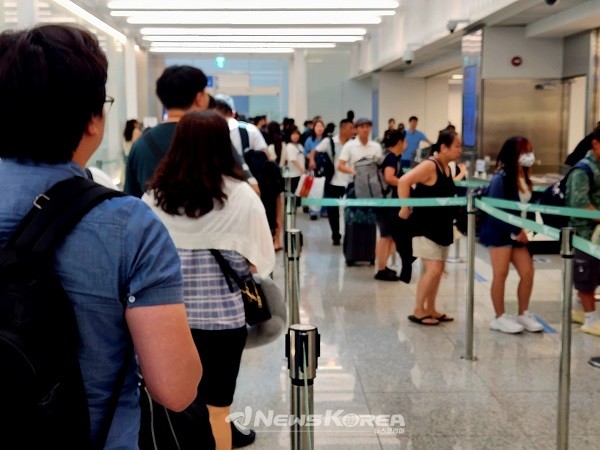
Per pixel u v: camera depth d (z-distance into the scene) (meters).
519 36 10.86
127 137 12.22
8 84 1.22
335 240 9.95
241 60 27.39
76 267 1.21
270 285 3.06
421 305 5.98
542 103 11.02
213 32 16.56
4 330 1.07
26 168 1.27
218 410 2.97
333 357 5.14
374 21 15.00
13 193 1.25
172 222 2.88
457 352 5.23
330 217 9.88
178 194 2.83
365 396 4.39
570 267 3.39
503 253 5.69
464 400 4.33
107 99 1.38
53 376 1.12
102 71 1.31
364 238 8.28
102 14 12.46
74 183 1.25
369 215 8.02
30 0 6.90
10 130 1.24
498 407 4.22
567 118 11.02
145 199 2.96
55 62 1.23
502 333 5.70
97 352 1.24
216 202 2.87
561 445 3.49
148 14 13.10
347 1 12.88
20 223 1.23
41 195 1.24
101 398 1.26
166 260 1.27
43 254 1.18
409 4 13.99
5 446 1.10
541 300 6.72
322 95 25.33
